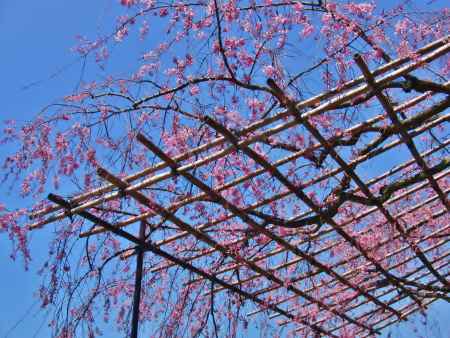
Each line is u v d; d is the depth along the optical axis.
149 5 3.33
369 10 3.17
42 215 3.50
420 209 4.68
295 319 5.37
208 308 4.60
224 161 3.37
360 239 4.55
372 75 2.71
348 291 5.50
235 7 3.20
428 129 3.38
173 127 3.33
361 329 6.23
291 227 3.73
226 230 3.99
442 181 4.63
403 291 5.48
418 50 2.75
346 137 3.26
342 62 3.10
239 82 3.23
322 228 4.34
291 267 4.75
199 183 3.22
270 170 3.21
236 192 3.54
